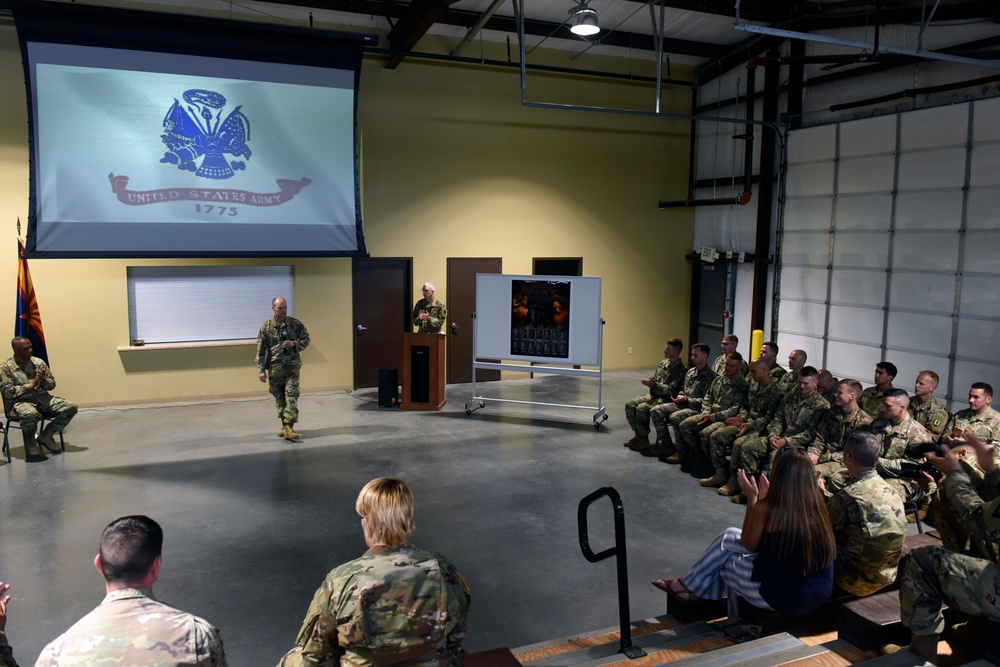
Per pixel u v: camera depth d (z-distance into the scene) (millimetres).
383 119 10539
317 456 7684
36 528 5750
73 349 9258
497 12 10039
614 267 12375
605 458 7801
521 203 11531
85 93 7191
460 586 2221
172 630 1860
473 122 11055
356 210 8336
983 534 3018
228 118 7727
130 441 8117
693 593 3934
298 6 9477
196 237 7770
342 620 2051
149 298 9547
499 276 9227
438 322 9828
